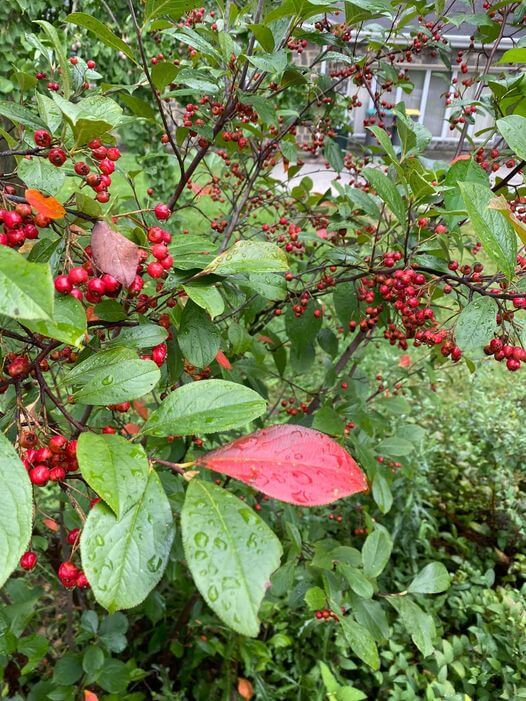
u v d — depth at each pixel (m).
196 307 0.36
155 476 0.22
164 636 0.72
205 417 0.25
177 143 0.60
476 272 0.43
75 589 0.66
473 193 0.30
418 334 0.43
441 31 0.79
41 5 1.15
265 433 0.24
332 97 0.73
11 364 0.28
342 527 0.86
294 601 0.49
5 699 0.55
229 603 0.19
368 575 0.46
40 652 0.52
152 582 0.21
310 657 0.71
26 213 0.29
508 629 0.68
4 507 0.19
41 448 0.26
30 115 0.32
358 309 0.59
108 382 0.26
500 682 0.68
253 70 0.64
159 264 0.32
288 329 0.61
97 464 0.22
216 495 0.21
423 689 0.65
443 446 1.01
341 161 0.74
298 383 1.14
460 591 0.79
